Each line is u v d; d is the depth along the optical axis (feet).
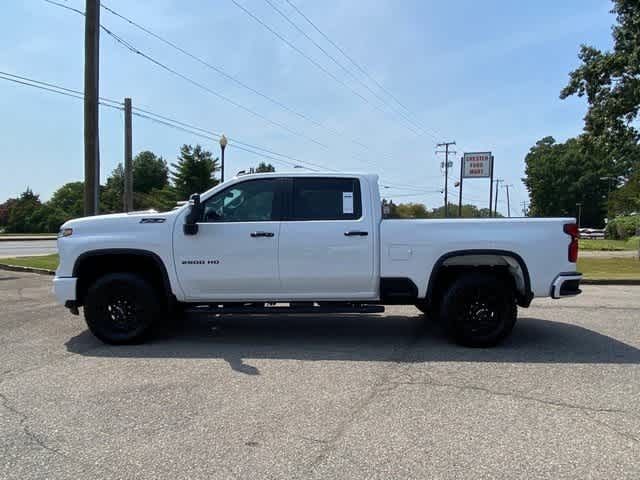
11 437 12.02
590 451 11.24
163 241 20.34
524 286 20.21
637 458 10.92
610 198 207.21
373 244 20.17
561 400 14.38
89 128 45.39
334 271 20.24
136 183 331.16
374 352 19.56
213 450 11.31
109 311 20.52
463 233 20.07
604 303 31.91
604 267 60.18
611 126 74.49
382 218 20.65
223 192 20.76
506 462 10.74
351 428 12.46
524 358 18.72
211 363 18.01
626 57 70.28
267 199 20.72
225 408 13.76
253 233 20.20
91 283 21.39
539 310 29.12
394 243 20.17
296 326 24.41
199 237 20.33
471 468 10.48
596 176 310.65
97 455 11.10
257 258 20.24
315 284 20.45
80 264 20.52
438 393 14.94
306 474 10.27
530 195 345.72
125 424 12.71
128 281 20.26
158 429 12.42
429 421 12.89
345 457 10.97
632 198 125.80
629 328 24.00
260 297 20.68
